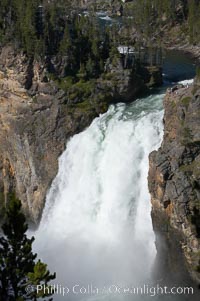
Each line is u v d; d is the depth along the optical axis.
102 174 87.06
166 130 74.38
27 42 98.12
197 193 65.12
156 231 71.38
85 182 89.19
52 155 96.31
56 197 94.81
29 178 101.06
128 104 96.69
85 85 97.31
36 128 98.19
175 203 66.12
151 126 85.06
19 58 98.56
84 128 94.38
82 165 90.75
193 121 69.12
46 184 96.88
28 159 100.31
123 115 91.38
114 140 87.50
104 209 85.06
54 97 96.56
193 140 67.81
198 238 64.44
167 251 69.88
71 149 93.75
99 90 96.56
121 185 83.44
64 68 98.44
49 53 98.88
